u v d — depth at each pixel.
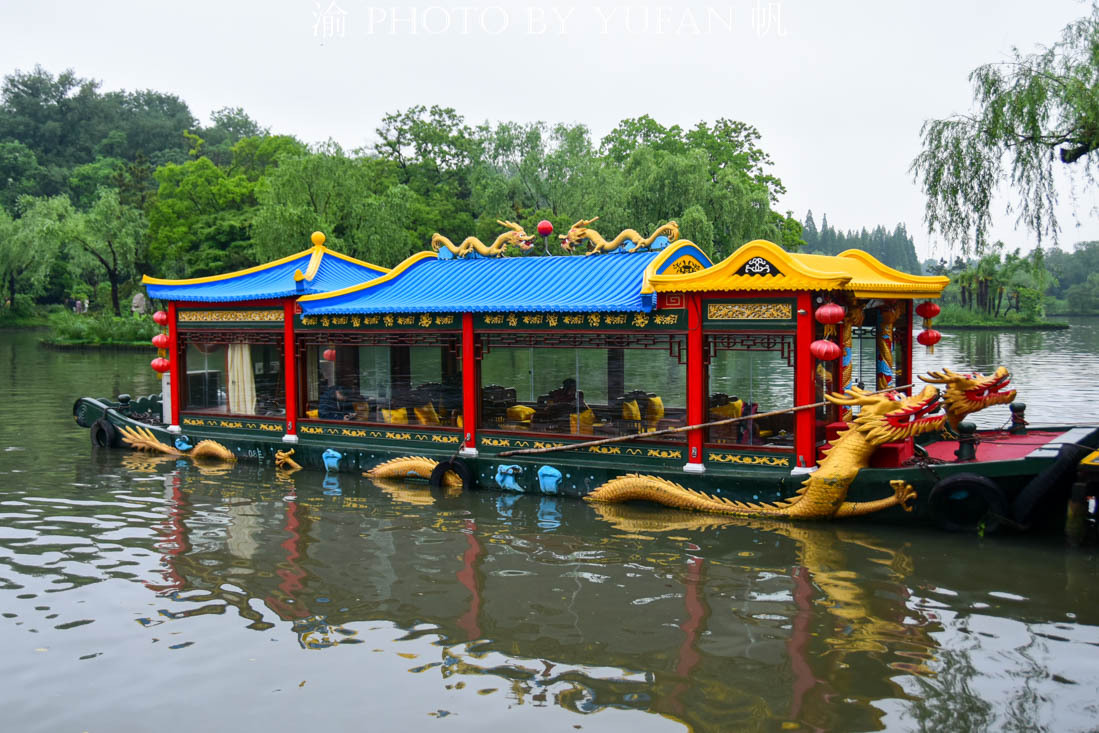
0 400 30.77
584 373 15.86
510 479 16.31
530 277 17.38
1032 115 16.16
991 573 11.56
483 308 16.23
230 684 8.96
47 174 112.25
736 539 13.25
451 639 9.98
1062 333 61.62
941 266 18.48
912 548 12.59
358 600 11.16
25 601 11.20
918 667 9.03
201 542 13.61
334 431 18.38
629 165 54.47
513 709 8.38
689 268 16.36
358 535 13.89
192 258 61.94
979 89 16.89
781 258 13.50
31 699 8.70
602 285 16.11
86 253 74.06
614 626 10.23
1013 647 9.44
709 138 64.38
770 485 14.05
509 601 11.05
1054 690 8.51
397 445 17.67
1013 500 12.62
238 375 19.61
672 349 14.99
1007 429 15.83
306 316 18.33
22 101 127.19
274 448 18.88
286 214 49.19
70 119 127.56
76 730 8.12
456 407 17.23
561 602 10.98
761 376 14.31
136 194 79.31
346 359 18.31
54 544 13.54
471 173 69.31
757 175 65.94
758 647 9.59
